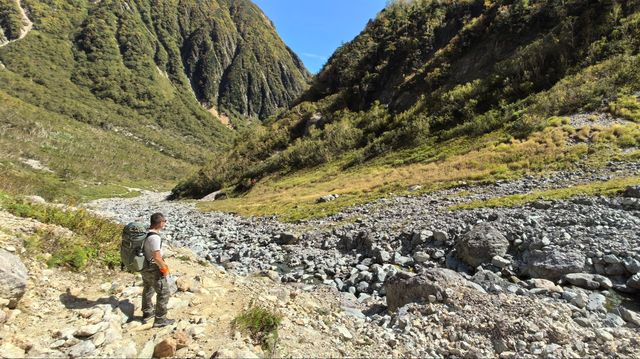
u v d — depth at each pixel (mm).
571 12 46906
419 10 79500
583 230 12328
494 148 30953
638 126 25766
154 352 5258
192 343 5566
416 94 60906
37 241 8023
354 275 13438
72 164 109500
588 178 19906
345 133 60438
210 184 75875
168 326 6016
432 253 14359
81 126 176000
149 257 5809
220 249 20750
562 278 10297
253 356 5176
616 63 34562
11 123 124688
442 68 59219
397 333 7332
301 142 68812
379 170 40656
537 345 6367
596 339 6590
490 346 6672
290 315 7277
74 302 6516
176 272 8953
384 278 12734
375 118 62281
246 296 7863
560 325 6930
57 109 199125
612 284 9656
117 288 7410
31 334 5203
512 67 45719
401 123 53719
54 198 23172
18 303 5832
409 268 13836
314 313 7906
